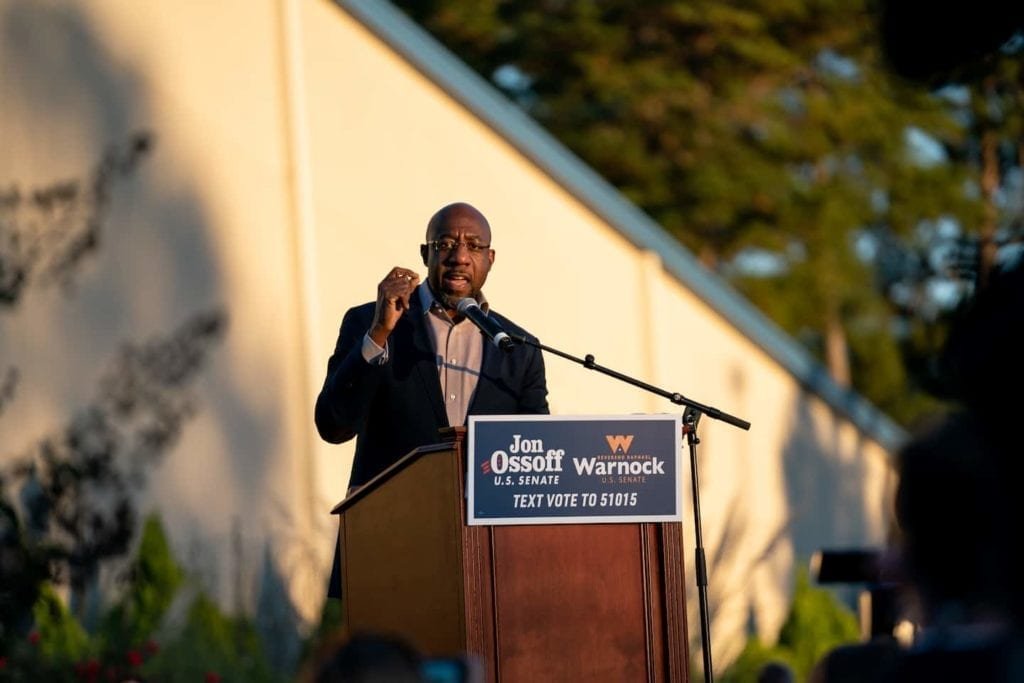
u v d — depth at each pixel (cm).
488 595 842
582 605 856
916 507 381
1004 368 374
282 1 1772
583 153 4050
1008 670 370
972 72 1099
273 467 1697
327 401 959
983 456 375
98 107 1628
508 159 1941
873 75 4106
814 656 2075
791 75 4138
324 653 390
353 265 1797
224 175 1709
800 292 4275
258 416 1695
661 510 869
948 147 4162
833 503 2297
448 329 1027
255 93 1748
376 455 1006
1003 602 376
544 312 1955
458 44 4056
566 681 847
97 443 1564
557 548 857
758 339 2214
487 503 843
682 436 879
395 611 886
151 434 1603
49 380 1546
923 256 4275
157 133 1664
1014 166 2659
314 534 1705
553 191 1983
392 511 893
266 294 1725
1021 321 375
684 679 866
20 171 1569
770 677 905
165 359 1627
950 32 1055
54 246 1572
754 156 4116
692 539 2095
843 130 4109
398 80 1856
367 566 910
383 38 1842
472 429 844
